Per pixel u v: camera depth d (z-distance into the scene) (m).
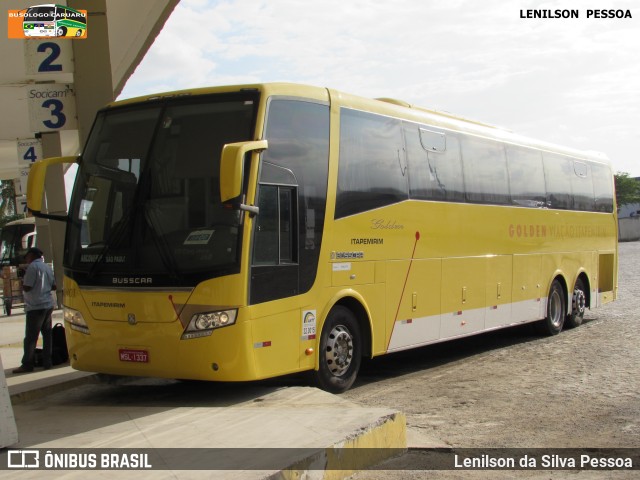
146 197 8.23
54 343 11.75
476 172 13.01
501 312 13.66
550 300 15.82
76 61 12.73
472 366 11.96
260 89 8.29
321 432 6.29
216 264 7.71
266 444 6.00
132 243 8.15
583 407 8.62
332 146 9.32
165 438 6.36
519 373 11.09
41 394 9.51
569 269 16.75
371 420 6.60
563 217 16.58
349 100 9.82
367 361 12.79
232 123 8.20
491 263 13.33
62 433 6.79
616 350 13.04
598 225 18.69
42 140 19.78
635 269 36.78
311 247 8.78
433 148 11.74
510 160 14.33
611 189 19.77
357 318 9.83
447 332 11.84
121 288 8.11
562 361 12.09
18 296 26.55
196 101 8.45
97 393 9.59
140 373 8.05
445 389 9.92
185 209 8.02
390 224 10.40
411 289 10.87
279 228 8.30
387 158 10.49
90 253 8.49
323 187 9.08
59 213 19.88
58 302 18.47
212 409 7.52
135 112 8.76
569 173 17.19
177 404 8.27
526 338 15.55
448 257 11.92
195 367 7.71
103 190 8.60
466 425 7.85
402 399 9.26
